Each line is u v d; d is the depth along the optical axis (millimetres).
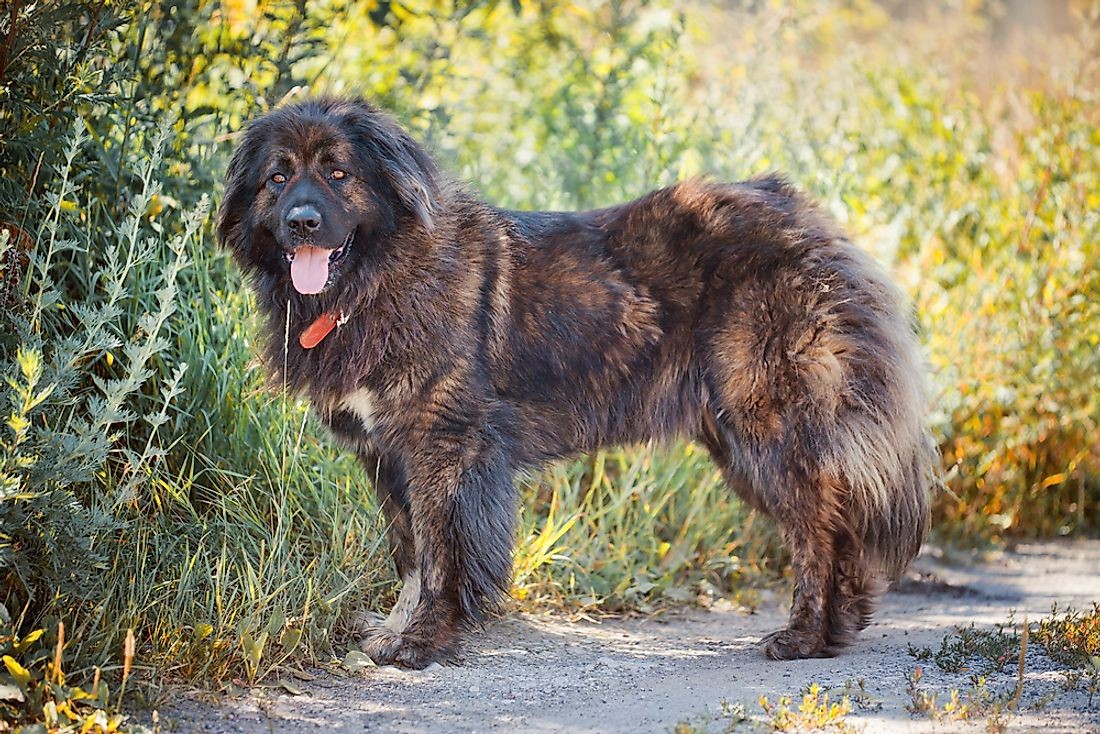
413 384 4812
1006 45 11641
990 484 7664
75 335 4777
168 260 5648
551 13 9023
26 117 5062
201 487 5191
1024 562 7109
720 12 10641
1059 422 7758
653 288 5219
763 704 4059
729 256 5172
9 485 3828
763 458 5109
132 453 4559
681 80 8906
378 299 4844
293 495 5285
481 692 4422
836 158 7945
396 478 5168
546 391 5156
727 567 6441
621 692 4441
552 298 5133
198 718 3994
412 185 4832
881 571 5203
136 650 4242
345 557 5121
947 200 8383
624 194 7422
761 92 8555
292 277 4727
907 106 9180
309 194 4695
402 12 7477
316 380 4938
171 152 5902
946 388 7410
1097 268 7867
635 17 8742
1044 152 8297
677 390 5277
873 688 4383
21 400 3971
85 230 5371
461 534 4820
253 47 6320
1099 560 7152
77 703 3842
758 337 5086
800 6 11250
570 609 5777
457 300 4879
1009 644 4820
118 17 5363
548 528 5781
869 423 5012
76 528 4105
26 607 4074
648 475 6414
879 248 7711
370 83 7418
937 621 5734
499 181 7965
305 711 4141
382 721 4043
